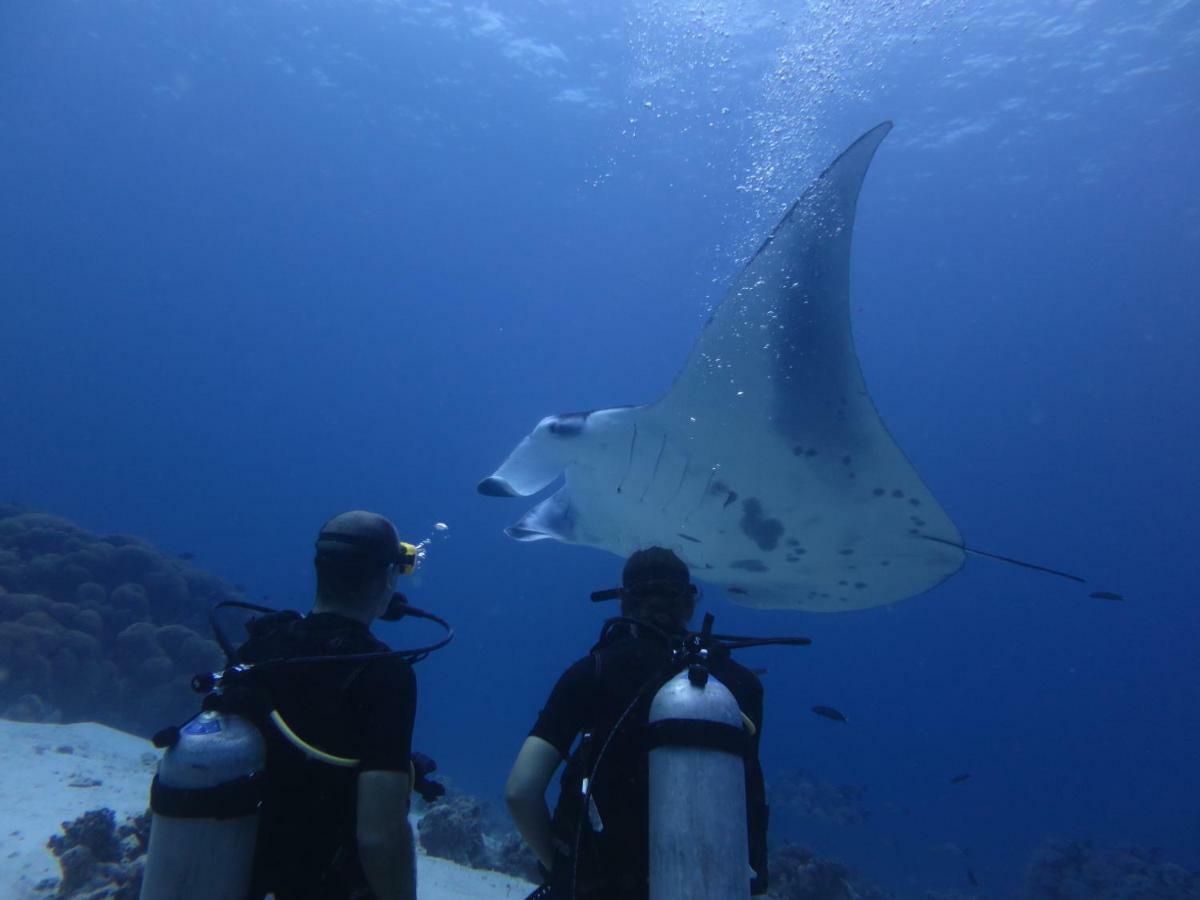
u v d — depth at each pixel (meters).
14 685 6.47
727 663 1.65
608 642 1.71
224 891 1.24
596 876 1.43
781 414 4.20
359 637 1.51
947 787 25.42
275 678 1.41
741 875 1.26
